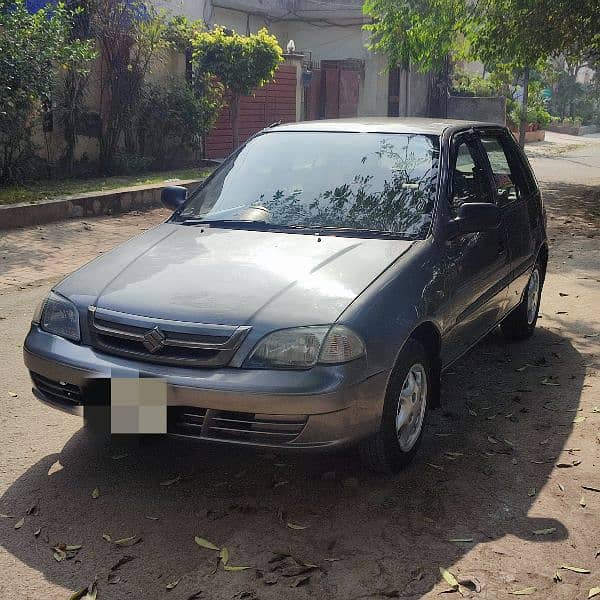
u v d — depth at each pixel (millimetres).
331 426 3406
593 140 32719
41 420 4562
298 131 5137
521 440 4414
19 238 9445
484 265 4770
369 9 16406
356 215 4422
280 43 24578
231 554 3293
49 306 3893
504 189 5523
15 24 10703
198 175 14039
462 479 3949
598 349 5949
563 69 41375
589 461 4160
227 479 3926
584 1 13203
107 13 13320
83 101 13258
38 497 3721
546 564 3250
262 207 4609
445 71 26219
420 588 3082
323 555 3289
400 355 3742
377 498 3752
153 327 3498
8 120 11211
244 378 3357
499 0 14266
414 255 4059
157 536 3418
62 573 3154
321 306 3527
